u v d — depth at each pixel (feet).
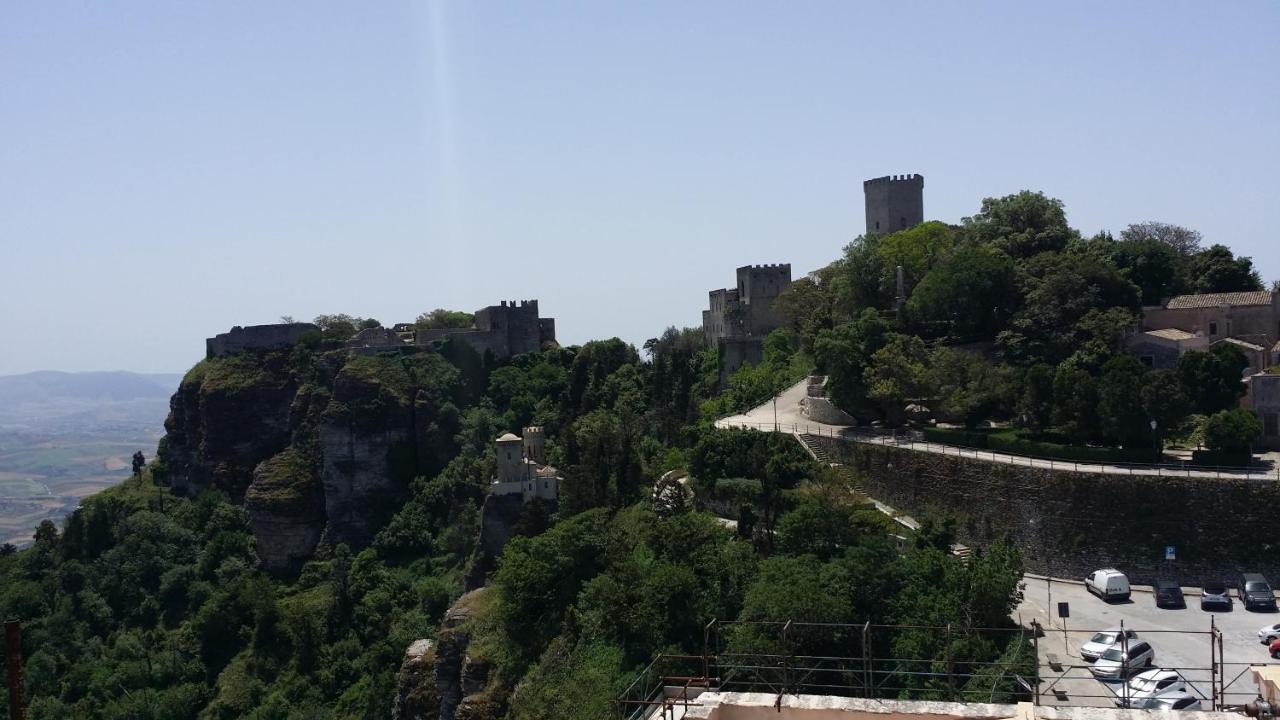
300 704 463.01
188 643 513.86
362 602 513.45
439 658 386.52
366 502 620.49
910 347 394.52
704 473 363.56
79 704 461.78
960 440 346.13
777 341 568.41
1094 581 269.64
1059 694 186.70
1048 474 297.74
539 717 271.69
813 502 299.79
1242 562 268.62
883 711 107.96
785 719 109.81
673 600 272.31
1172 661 220.43
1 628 496.64
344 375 645.92
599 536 353.31
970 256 432.66
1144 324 417.69
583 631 303.07
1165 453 314.96
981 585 236.43
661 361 601.62
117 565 570.46
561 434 548.72
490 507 477.77
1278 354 376.48
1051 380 342.03
